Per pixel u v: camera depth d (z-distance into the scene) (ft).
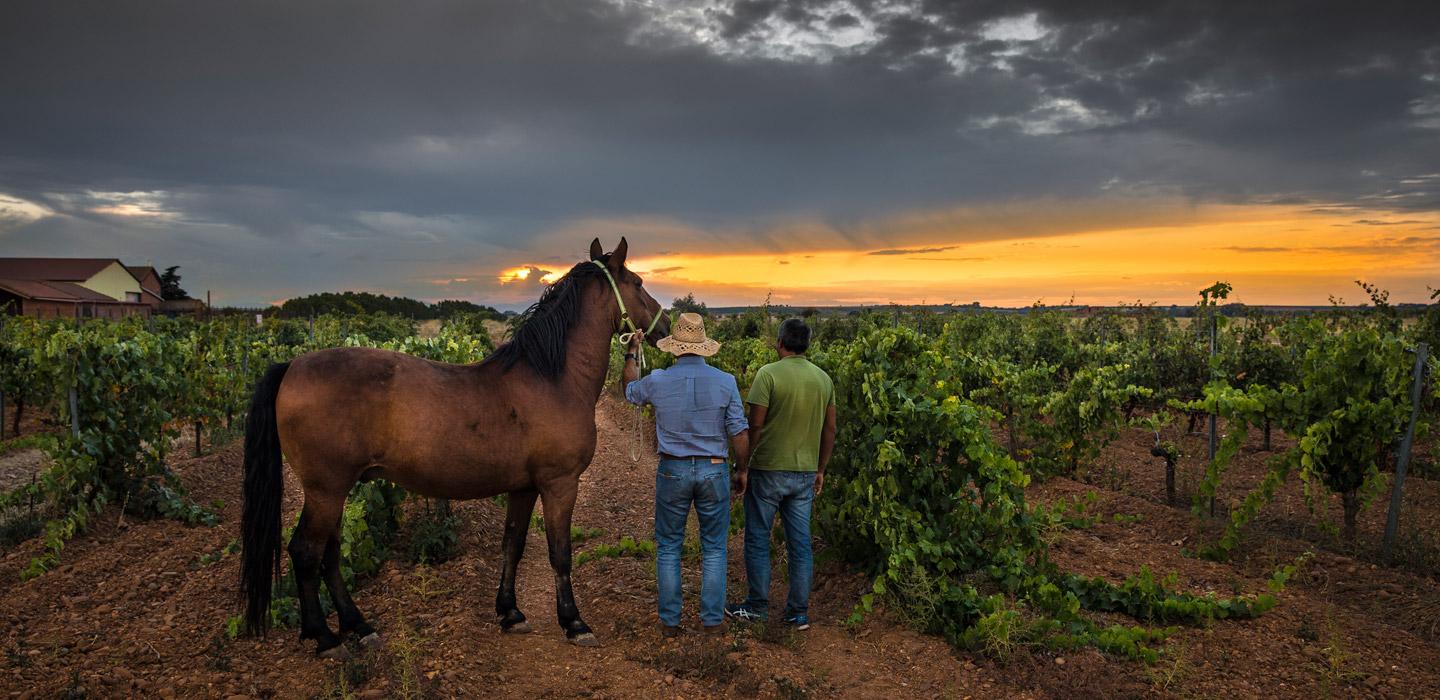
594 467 33.88
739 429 14.97
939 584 16.53
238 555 19.61
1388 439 21.72
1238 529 21.54
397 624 15.26
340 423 13.12
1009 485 17.85
